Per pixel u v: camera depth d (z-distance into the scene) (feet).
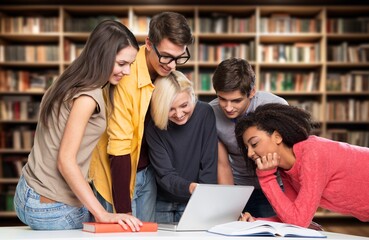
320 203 8.02
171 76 8.75
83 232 7.00
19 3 26.13
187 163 9.41
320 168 7.38
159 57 8.41
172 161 9.39
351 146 7.79
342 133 26.30
